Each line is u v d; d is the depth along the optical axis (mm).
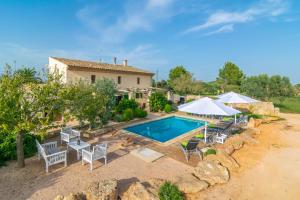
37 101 9227
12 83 8688
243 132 17203
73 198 6922
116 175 9484
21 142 9734
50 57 26359
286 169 10945
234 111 14781
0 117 8195
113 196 7363
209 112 13430
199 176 9352
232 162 11000
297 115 29062
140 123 21750
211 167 9828
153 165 10797
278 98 36875
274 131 18984
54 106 10094
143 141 15039
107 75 28812
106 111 17469
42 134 9555
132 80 33406
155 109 30109
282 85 36688
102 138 15445
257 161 11875
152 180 8688
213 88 62000
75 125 18297
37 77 10023
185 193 8305
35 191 7887
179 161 11438
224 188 8867
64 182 8648
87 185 8461
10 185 8250
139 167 10469
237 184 9250
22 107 8969
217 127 18047
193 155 12375
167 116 26891
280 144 15203
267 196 8492
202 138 15578
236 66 67688
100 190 7324
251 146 14375
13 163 10281
